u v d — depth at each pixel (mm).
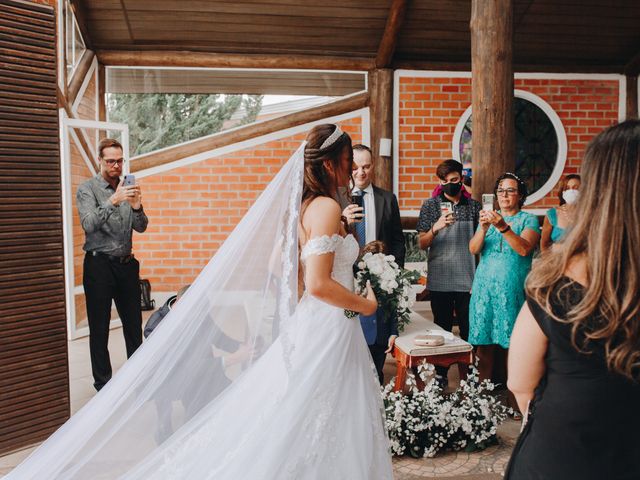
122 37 6445
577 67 7023
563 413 1092
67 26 5691
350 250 2178
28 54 3166
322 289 1944
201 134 6973
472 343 3822
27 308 3229
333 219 2002
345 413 1994
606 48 6949
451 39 6707
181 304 2080
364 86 6922
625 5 6430
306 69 6785
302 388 1936
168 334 2045
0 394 3143
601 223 1036
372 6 6281
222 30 6453
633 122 1084
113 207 3977
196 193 6836
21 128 3158
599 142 1095
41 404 3303
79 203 4047
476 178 4320
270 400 1939
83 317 5891
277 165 6863
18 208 3170
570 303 1061
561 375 1102
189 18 6266
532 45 6852
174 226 6855
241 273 2055
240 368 2047
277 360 1998
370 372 2191
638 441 1055
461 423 3131
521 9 6414
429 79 6863
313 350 2010
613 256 1014
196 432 1945
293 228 1961
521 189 3850
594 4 6402
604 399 1052
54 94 3287
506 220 3764
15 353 3191
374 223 3832
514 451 1252
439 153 6922
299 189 1999
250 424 1912
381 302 3314
